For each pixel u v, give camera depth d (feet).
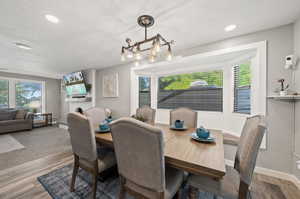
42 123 17.75
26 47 8.49
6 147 9.91
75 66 13.34
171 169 4.04
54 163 7.41
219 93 9.29
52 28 6.25
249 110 7.48
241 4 4.66
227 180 3.68
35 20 5.61
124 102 12.23
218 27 6.18
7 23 5.84
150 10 4.97
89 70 14.85
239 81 8.16
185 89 10.63
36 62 11.96
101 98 14.14
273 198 4.83
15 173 6.36
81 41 7.63
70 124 4.73
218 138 4.75
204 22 5.77
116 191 5.12
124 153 3.28
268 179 5.92
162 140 2.78
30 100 18.21
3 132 13.66
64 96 19.72
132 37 7.12
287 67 5.63
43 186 5.38
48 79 19.57
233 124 8.34
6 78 16.11
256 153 2.91
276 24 5.91
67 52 9.43
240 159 3.63
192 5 4.70
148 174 3.01
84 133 4.29
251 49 6.70
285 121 5.94
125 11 5.03
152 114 7.91
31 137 12.54
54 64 12.70
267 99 6.23
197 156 3.26
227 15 5.28
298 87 5.39
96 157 4.39
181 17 5.40
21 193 4.98
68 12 5.09
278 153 6.06
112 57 10.54
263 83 6.29
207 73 9.76
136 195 3.44
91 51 9.19
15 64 12.67
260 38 6.44
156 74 11.75
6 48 8.68
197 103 10.10
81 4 4.65
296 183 5.53
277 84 6.04
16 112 15.38
